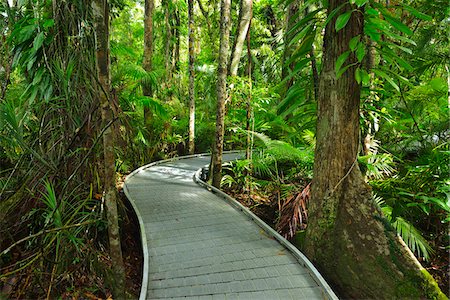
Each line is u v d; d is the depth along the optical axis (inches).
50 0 146.2
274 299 108.2
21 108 151.9
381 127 211.3
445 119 194.7
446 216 168.9
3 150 159.2
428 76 233.3
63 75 141.2
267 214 220.2
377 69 118.6
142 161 335.0
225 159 341.7
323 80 135.8
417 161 185.6
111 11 217.0
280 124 253.1
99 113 149.1
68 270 127.3
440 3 189.9
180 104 431.8
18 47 143.7
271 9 546.6
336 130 133.8
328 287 111.9
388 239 128.8
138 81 289.4
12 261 129.0
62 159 145.3
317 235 139.7
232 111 311.1
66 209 139.3
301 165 239.9
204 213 188.4
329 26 127.7
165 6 431.2
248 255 137.3
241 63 533.0
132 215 191.0
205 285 115.2
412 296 119.1
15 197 135.3
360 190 134.9
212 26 537.6
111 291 128.0
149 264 128.3
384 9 104.9
